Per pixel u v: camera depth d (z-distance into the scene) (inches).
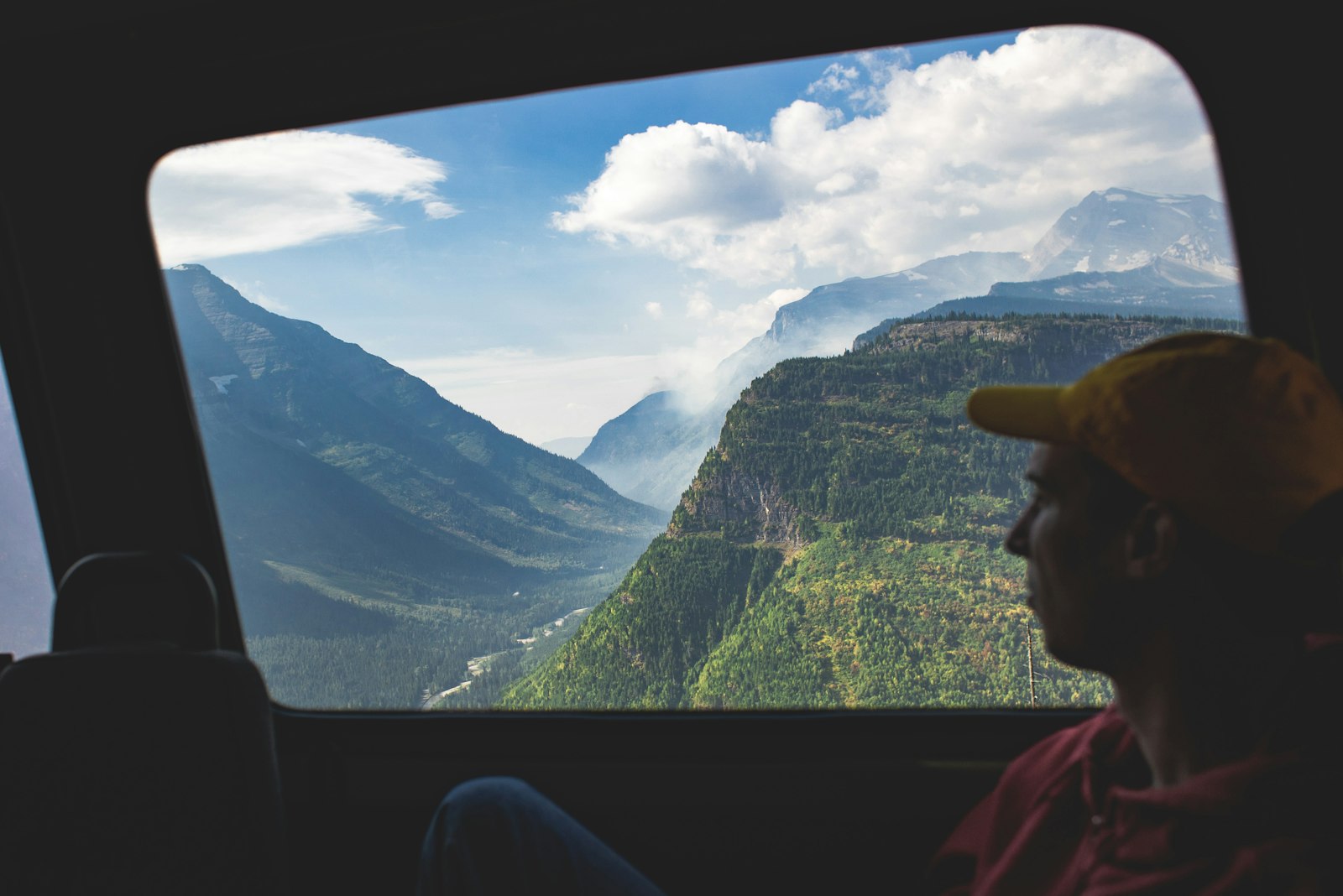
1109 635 27.3
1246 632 25.4
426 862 53.9
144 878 52.1
